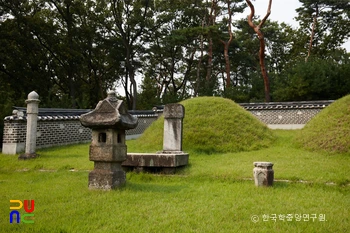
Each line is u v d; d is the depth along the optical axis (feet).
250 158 31.60
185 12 94.73
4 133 42.24
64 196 18.75
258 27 71.51
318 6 94.22
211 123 41.19
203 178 25.16
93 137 20.71
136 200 17.79
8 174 29.04
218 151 36.65
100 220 14.34
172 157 27.22
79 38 91.86
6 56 75.56
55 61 91.91
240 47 109.19
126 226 13.58
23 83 77.87
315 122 40.01
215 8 94.63
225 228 13.41
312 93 80.38
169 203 17.29
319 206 16.71
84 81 102.58
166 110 33.40
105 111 20.29
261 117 70.74
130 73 99.25
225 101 47.39
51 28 83.20
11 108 49.83
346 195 19.39
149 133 44.91
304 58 97.96
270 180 21.42
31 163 33.47
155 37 99.45
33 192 20.29
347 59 83.51
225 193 19.79
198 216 14.90
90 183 20.45
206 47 102.63
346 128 34.63
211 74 117.39
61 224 13.78
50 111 49.70
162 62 112.57
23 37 77.41
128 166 28.55
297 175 23.86
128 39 97.19
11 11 75.82
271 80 96.63
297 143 37.45
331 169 25.25
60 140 50.14
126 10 94.32
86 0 91.25
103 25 95.66
